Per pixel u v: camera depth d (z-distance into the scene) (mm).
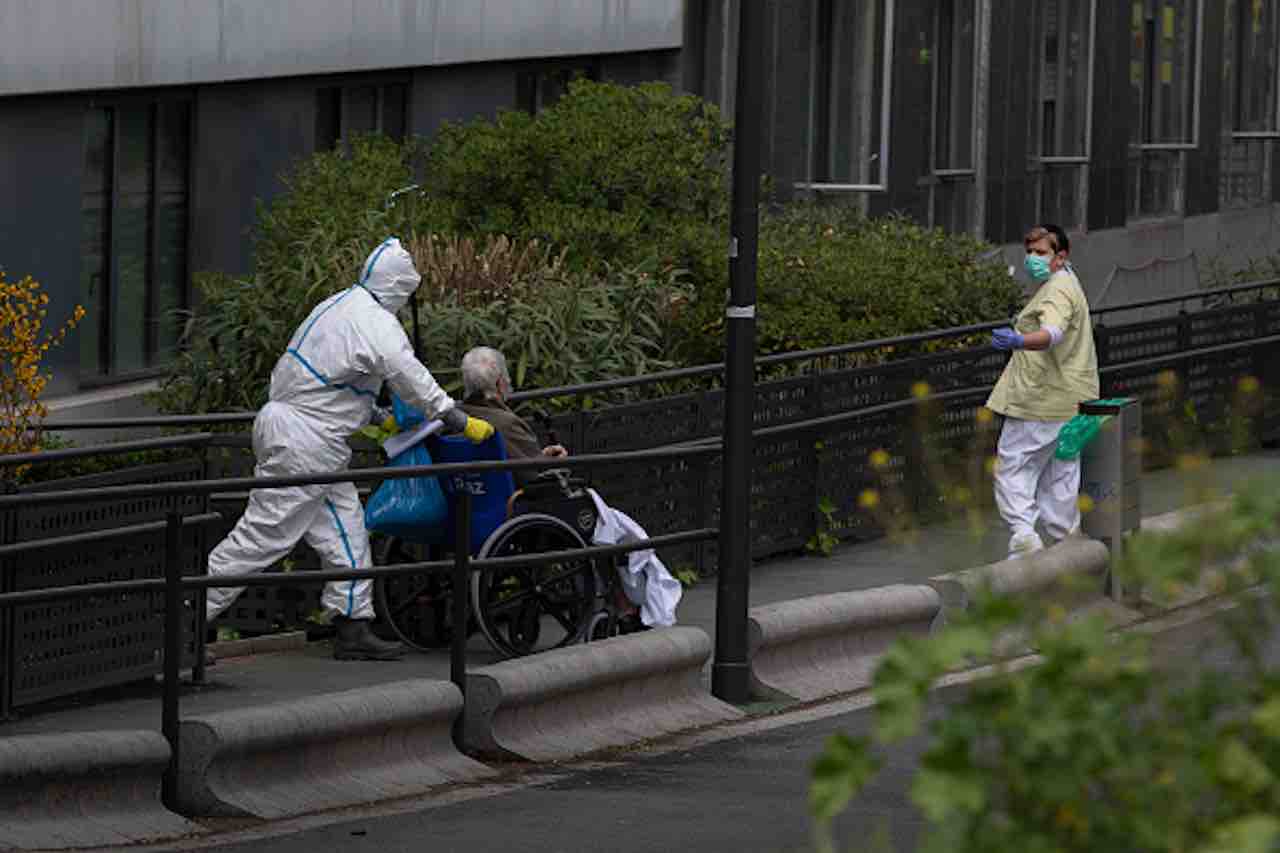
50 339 27234
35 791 16781
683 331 34312
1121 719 7164
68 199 35031
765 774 19656
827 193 56250
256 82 39812
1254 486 7734
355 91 43312
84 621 21109
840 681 23531
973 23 61094
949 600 24828
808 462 31094
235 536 23516
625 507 28312
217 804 17766
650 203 37844
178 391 32438
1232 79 80812
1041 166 66000
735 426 22500
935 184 59781
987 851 6969
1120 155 70938
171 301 38000
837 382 31562
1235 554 7930
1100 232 69750
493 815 18125
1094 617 7348
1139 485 27938
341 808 18469
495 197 37438
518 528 23078
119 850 16750
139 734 17641
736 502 22516
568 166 37219
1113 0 69812
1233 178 81188
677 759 20391
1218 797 7176
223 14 38031
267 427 23344
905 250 38906
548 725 20641
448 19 44875
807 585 29000
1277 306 43000
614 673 21125
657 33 52750
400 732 19484
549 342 30375
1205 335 40938
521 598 23391
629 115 38594
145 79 36125
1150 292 73500
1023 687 7180
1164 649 7863
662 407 28797
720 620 22641
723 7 54906
